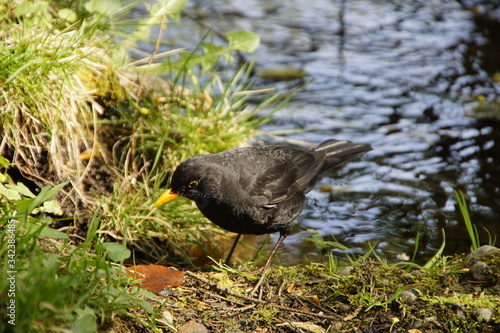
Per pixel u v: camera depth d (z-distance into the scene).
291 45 17.41
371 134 13.69
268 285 8.14
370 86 15.73
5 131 8.75
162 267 8.09
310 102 14.85
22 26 9.12
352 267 8.29
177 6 11.20
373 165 12.74
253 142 12.70
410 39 18.30
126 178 9.63
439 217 11.08
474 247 8.97
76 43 9.45
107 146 9.92
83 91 9.42
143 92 10.89
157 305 7.38
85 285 6.43
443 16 19.83
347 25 18.81
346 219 11.05
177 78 11.02
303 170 9.70
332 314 7.50
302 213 11.24
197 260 9.38
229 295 7.84
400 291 7.54
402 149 13.24
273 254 9.21
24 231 6.84
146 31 11.46
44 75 8.88
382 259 9.38
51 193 6.51
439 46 17.92
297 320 7.40
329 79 15.94
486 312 7.17
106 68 10.27
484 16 19.83
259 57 16.67
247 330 7.18
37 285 5.90
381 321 7.30
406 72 16.47
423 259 9.91
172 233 9.41
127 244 9.09
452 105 14.95
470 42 18.19
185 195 8.63
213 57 11.54
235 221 8.90
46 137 8.99
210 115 11.40
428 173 12.42
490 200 11.52
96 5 10.12
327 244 9.56
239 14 18.70
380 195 11.76
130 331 6.62
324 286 8.05
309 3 20.11
